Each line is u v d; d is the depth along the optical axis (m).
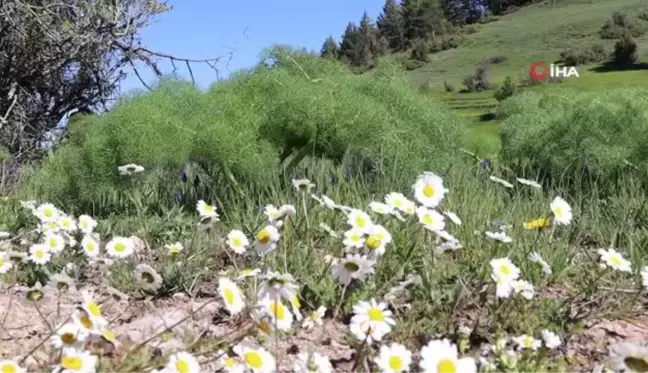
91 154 1.25
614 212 1.14
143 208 1.15
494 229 0.94
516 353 0.57
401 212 0.86
